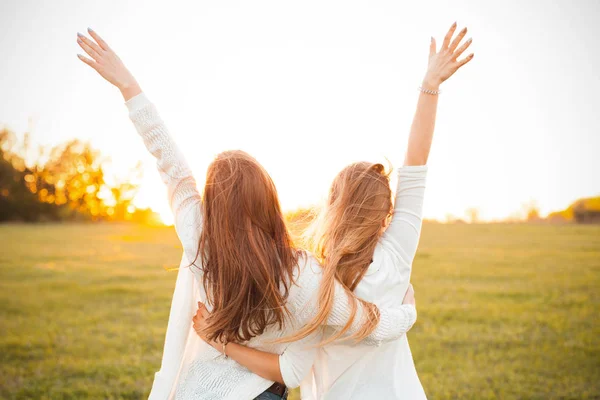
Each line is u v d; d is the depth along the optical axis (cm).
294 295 189
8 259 1449
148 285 1093
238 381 194
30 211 2517
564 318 795
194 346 213
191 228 201
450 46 213
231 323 187
